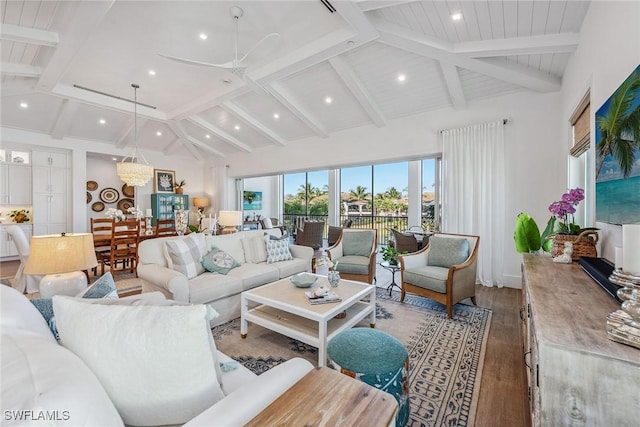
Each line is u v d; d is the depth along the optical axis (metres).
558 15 2.46
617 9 1.74
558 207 2.18
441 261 3.38
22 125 5.61
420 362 2.12
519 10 2.48
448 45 3.06
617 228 1.70
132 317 0.83
